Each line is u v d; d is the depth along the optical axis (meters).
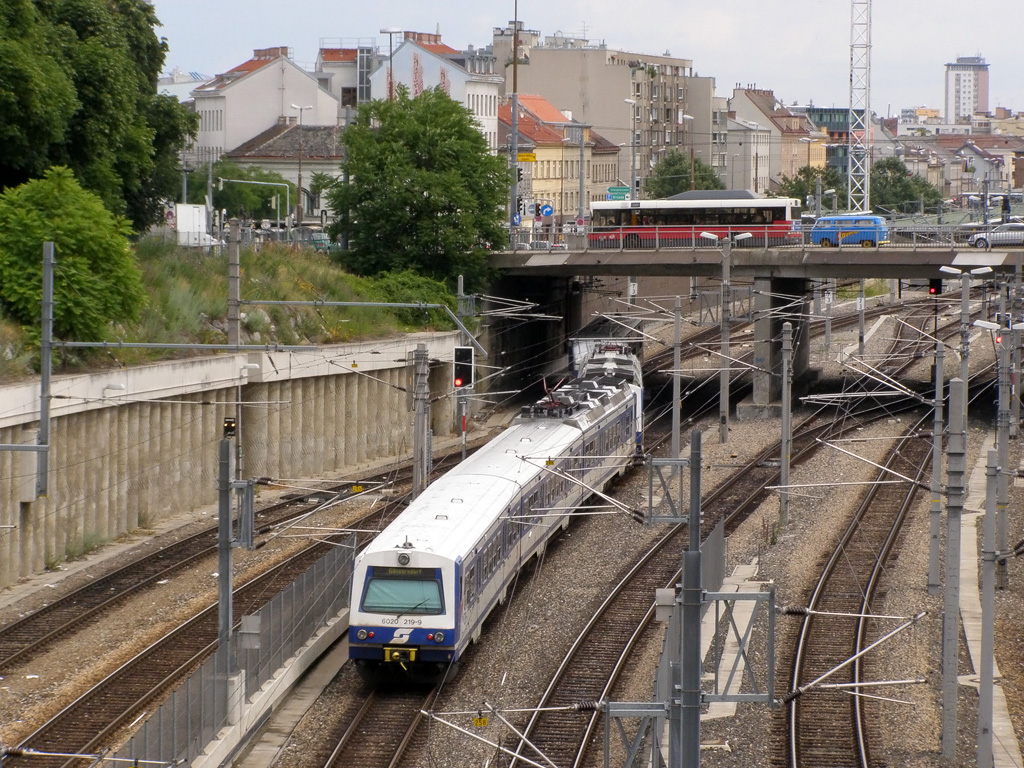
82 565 79.00
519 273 142.25
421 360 77.00
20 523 75.75
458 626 57.91
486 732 51.84
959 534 50.69
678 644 48.47
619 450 106.88
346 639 64.88
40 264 82.75
